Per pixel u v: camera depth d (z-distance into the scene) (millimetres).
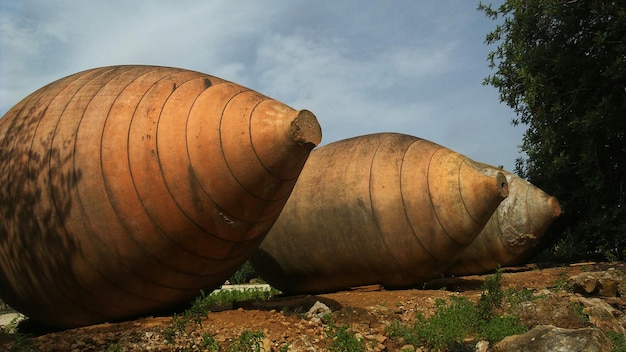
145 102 6934
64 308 7164
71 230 6617
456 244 9633
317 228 10312
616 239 14555
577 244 15312
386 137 10531
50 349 5969
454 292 9922
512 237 13711
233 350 5707
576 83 15406
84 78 7598
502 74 16344
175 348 5781
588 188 15398
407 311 8102
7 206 6914
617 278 9367
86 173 6629
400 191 9648
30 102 7664
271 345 5961
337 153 10734
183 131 6707
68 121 6980
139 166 6594
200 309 6664
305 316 7418
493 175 9500
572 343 5945
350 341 6121
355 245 9930
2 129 7492
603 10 13906
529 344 6082
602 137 15039
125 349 5695
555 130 15609
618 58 13461
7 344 6719
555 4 14875
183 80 7234
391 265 9789
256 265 11516
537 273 12891
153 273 6824
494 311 7672
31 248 6805
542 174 16719
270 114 6742
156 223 6566
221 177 6598
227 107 6875
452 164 9750
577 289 9500
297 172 6965
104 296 6957
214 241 6832
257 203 6828
